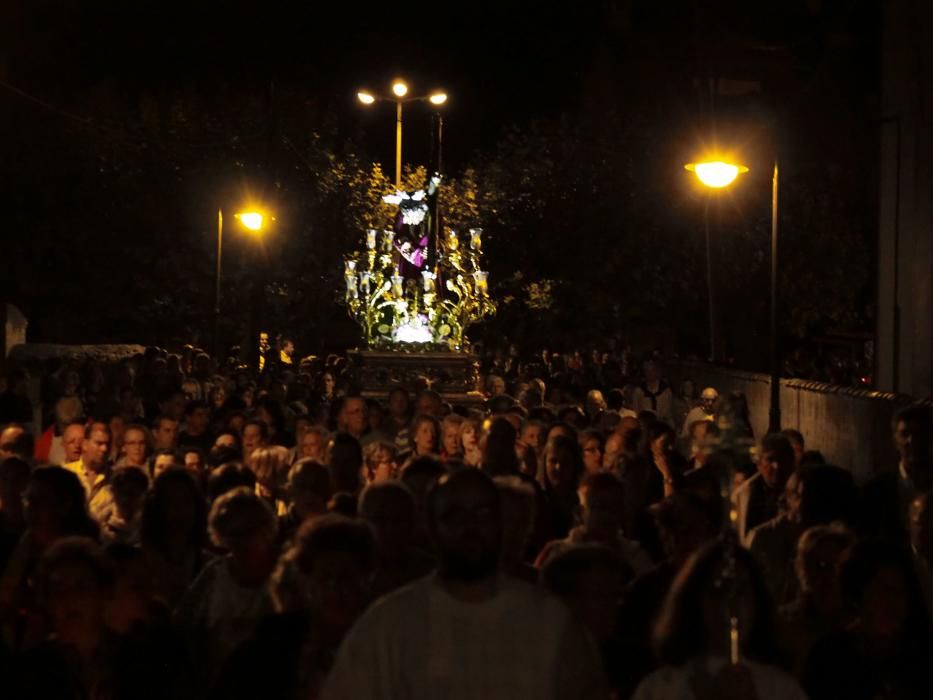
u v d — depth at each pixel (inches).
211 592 311.9
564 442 491.8
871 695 260.7
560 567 277.0
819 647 268.4
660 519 320.8
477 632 219.1
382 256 1111.6
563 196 1696.6
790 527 366.6
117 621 294.5
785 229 1636.3
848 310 1673.2
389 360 1074.7
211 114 1740.9
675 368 1435.8
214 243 1654.8
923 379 800.9
